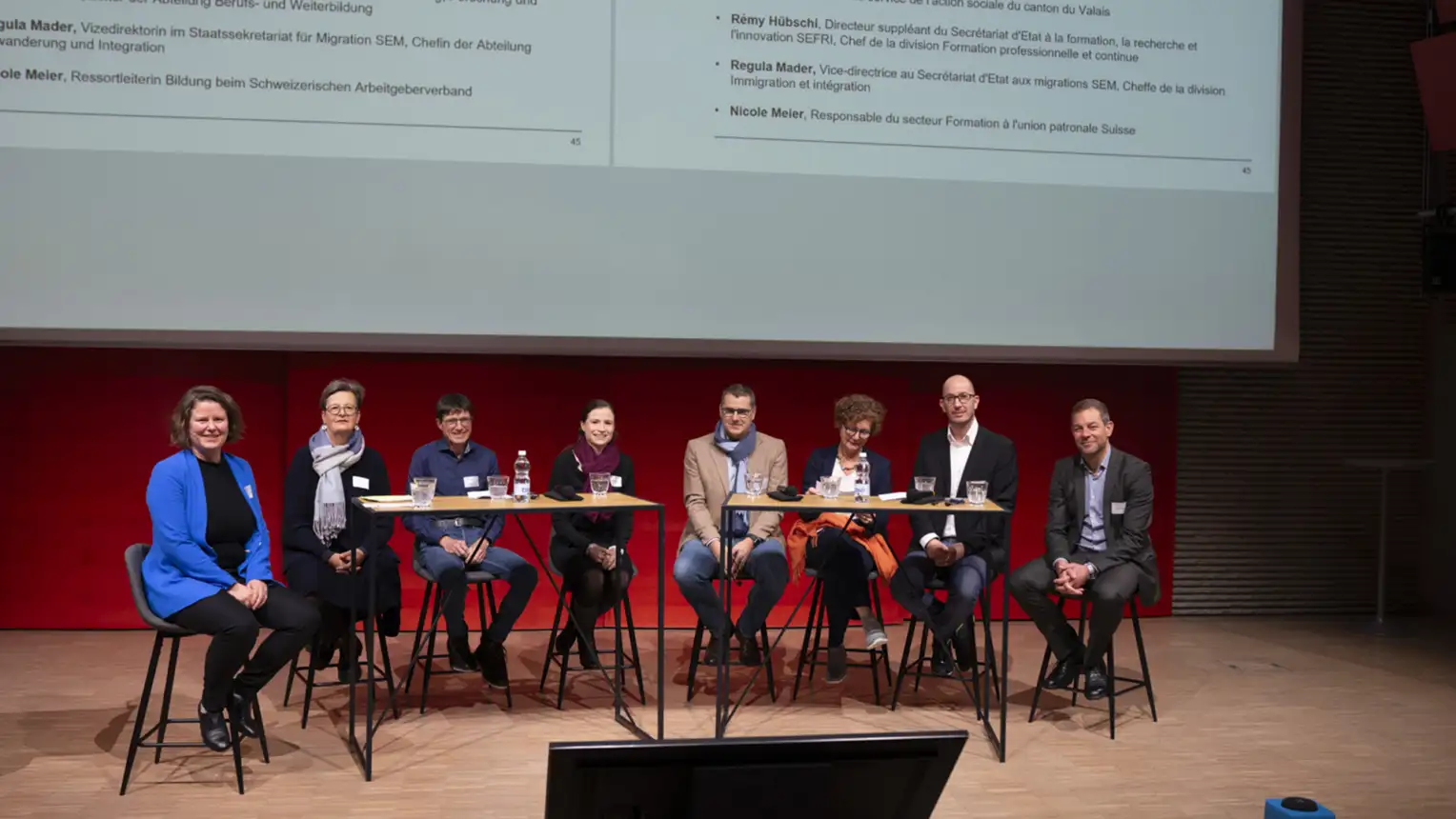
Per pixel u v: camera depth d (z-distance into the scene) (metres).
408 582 5.00
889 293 4.49
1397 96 5.71
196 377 4.86
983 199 4.51
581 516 3.96
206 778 3.04
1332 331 5.72
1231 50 4.64
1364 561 5.79
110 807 2.82
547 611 5.07
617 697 3.65
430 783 3.03
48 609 4.82
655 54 4.33
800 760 1.17
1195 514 5.67
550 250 4.32
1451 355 5.75
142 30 4.08
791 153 4.41
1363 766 3.31
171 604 2.96
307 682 3.53
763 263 4.42
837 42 4.42
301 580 3.61
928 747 1.19
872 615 3.85
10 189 4.04
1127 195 4.59
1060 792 3.04
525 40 4.27
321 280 4.21
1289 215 4.67
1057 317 4.57
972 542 3.85
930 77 4.47
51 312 4.08
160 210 4.11
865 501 3.46
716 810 1.17
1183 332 4.64
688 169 4.36
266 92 4.15
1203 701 4.02
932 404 5.30
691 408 5.14
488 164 4.26
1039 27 4.52
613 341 4.37
